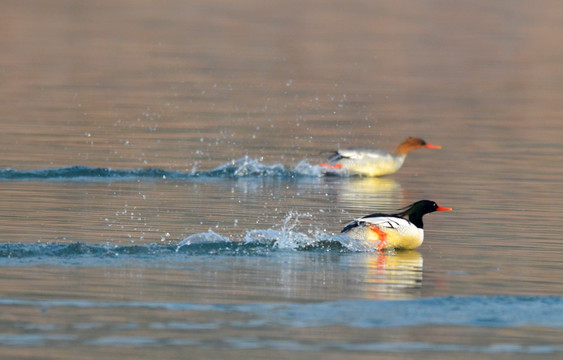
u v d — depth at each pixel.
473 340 13.69
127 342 13.20
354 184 28.64
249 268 17.34
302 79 55.16
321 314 14.62
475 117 43.78
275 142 35.91
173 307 14.75
